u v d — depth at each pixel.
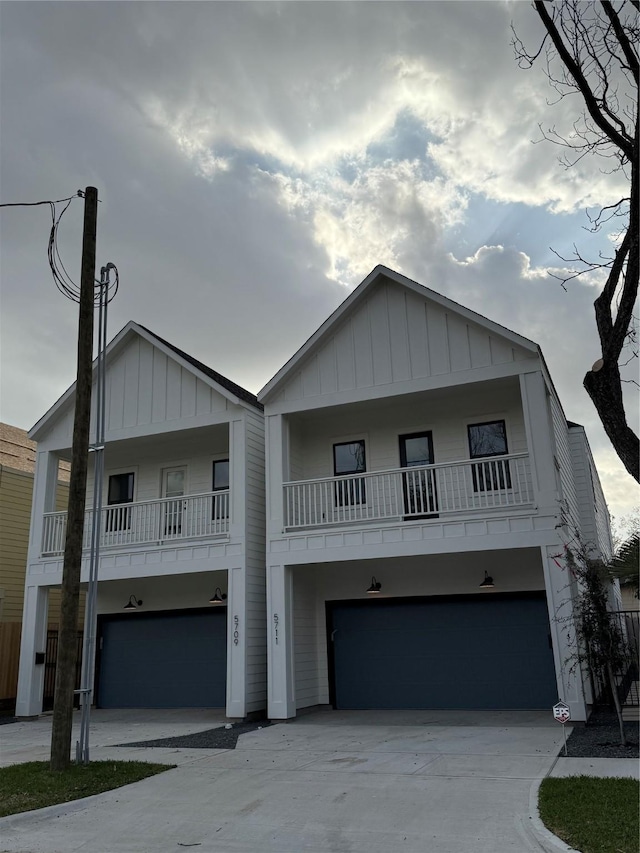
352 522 14.59
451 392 14.23
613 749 9.02
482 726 11.68
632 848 5.21
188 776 8.56
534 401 12.87
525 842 5.65
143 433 16.33
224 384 16.81
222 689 15.93
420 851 5.59
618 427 7.46
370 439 15.79
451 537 12.88
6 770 8.91
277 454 14.75
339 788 7.67
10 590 18.97
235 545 14.64
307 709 14.44
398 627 14.86
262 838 6.15
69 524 9.53
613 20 7.70
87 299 10.29
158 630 16.95
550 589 11.95
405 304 14.38
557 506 12.27
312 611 15.44
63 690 9.03
